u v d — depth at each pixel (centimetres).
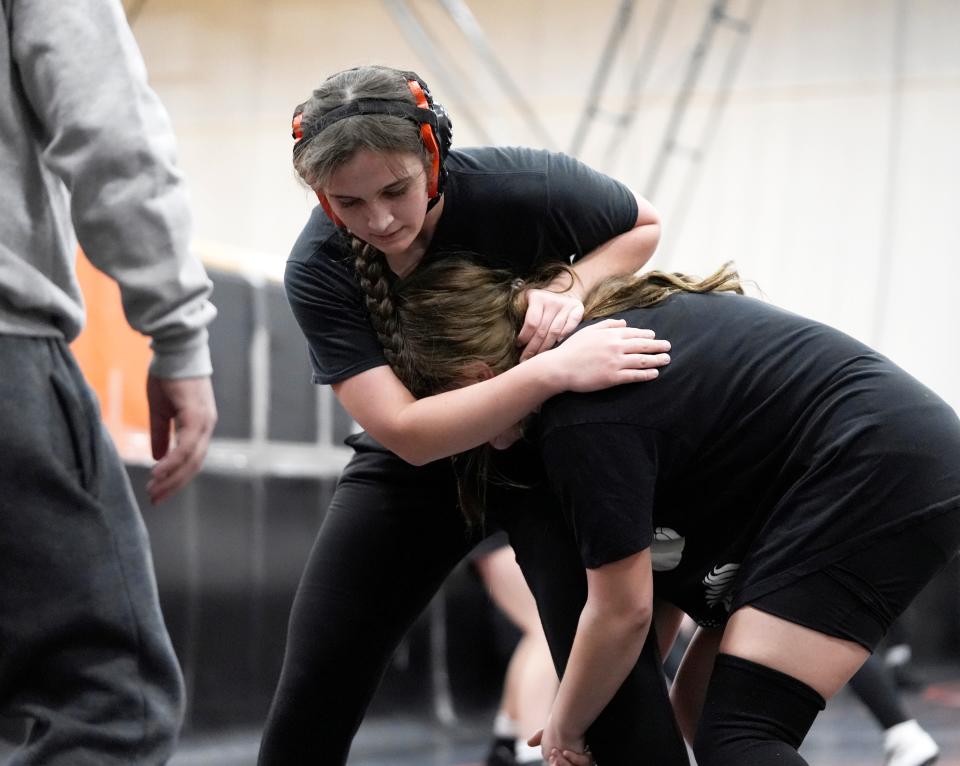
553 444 259
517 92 1284
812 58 1284
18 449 244
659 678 284
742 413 264
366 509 317
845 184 1273
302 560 734
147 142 261
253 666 687
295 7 1392
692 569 284
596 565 256
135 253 263
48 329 255
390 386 284
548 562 296
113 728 247
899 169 1262
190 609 640
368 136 245
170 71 1409
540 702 571
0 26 256
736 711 258
